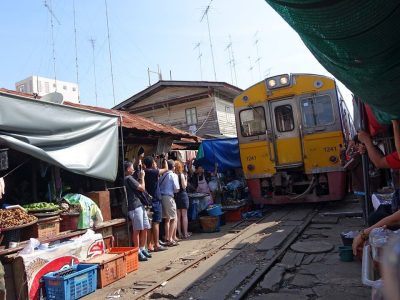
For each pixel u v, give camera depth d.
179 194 9.66
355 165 7.26
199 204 10.66
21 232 5.91
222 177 13.81
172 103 22.78
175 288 5.62
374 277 1.80
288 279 5.67
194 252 7.87
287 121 11.80
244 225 10.59
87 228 6.75
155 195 8.38
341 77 2.58
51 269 5.59
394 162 3.47
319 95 11.46
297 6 1.59
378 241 1.81
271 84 11.93
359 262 6.05
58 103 6.80
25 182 7.13
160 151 11.29
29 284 5.20
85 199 6.95
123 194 8.02
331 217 10.08
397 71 2.22
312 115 11.50
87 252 6.30
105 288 5.93
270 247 7.39
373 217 4.51
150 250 8.45
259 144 12.04
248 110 12.30
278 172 11.73
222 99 22.98
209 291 5.33
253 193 12.20
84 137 7.04
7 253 5.25
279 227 9.39
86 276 5.64
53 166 6.97
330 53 2.08
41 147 6.22
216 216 10.25
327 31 1.76
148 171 8.41
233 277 5.84
